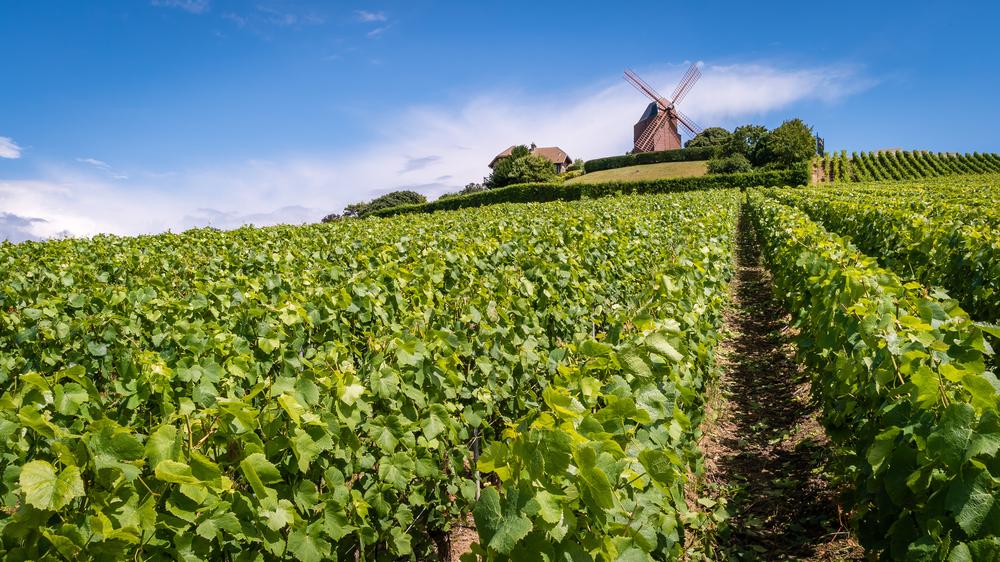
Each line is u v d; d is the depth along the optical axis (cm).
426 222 1755
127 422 360
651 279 729
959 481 220
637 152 7831
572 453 192
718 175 4662
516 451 202
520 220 1413
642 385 297
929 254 766
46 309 504
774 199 2402
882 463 268
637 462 243
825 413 445
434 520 370
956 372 245
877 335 330
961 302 679
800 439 546
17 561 187
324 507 262
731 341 929
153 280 609
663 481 215
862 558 361
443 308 525
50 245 1147
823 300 485
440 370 371
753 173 4612
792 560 378
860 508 329
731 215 1697
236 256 895
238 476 246
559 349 388
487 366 401
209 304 523
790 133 6519
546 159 7131
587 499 197
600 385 281
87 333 473
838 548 378
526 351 450
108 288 597
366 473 333
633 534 222
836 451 407
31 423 211
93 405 347
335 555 274
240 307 511
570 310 592
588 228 980
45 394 286
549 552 189
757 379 750
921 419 255
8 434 245
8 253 1052
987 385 236
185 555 208
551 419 219
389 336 393
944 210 1062
